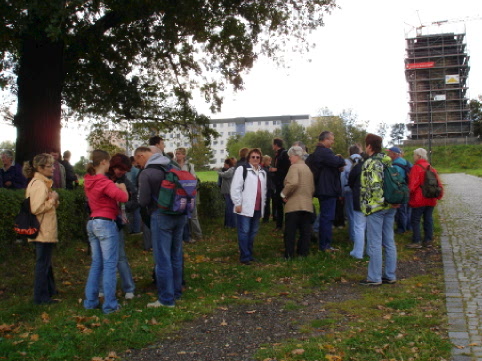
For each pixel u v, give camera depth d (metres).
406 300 5.82
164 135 16.72
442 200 20.98
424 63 93.94
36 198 5.73
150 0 10.53
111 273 5.64
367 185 6.75
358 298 6.15
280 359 4.17
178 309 5.64
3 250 7.84
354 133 67.62
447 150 84.38
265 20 13.47
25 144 12.09
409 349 4.27
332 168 8.99
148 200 5.82
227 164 13.27
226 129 141.00
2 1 8.86
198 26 12.43
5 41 10.42
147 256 9.24
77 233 9.99
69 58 13.10
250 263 8.49
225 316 5.52
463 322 4.95
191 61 14.77
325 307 5.78
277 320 5.35
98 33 11.92
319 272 7.51
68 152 12.05
